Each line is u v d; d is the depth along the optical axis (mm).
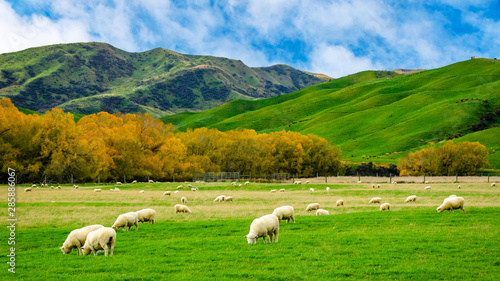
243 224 24391
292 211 24328
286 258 15062
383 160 140625
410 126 179500
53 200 41969
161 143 92875
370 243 17516
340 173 122812
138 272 13562
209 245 17844
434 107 194375
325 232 20844
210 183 70625
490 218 23906
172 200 42688
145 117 92750
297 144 117938
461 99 191875
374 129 192875
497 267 13562
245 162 109750
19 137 73188
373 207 34781
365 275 12836
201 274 13195
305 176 116938
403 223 23125
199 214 30609
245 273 13133
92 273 13578
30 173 70938
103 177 78562
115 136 84625
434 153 106625
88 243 16375
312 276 12797
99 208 34781
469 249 15984
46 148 72938
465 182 68625
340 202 37000
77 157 75375
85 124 93938
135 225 23281
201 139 112750
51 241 20391
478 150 104000
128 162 83812
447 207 26594
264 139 114625
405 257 15039
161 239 20297
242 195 48938
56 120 77188
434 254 15367
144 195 48875
